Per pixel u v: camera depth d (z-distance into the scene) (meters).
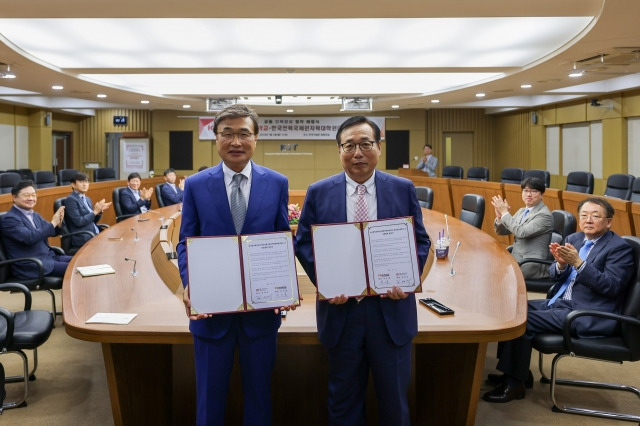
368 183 2.06
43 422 2.87
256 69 7.27
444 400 2.60
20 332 2.96
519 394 3.11
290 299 1.95
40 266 4.13
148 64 7.38
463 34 5.88
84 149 14.14
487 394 3.10
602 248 3.01
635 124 9.45
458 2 4.31
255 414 2.04
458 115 14.21
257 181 2.03
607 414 2.88
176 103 11.49
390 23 5.47
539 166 12.59
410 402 2.73
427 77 9.06
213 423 2.00
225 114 1.97
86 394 3.20
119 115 13.95
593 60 6.58
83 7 4.40
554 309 3.05
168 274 3.49
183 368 2.73
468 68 7.25
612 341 2.82
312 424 2.76
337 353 2.06
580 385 3.22
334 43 6.31
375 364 2.04
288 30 5.73
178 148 13.95
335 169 14.04
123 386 2.38
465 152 14.54
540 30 5.71
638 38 5.41
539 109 12.45
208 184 2.01
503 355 3.12
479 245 4.11
